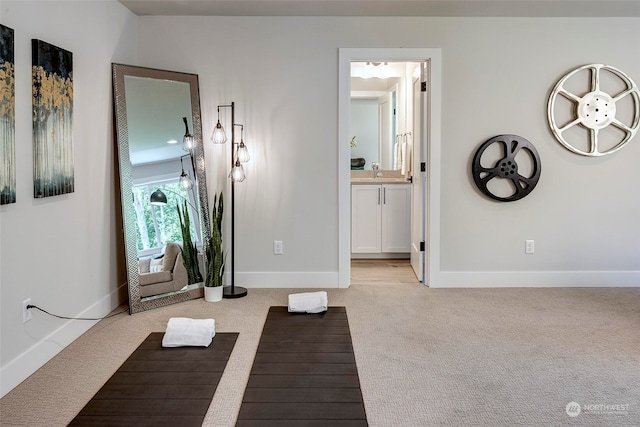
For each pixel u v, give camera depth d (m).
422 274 4.15
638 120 3.88
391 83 5.98
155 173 3.46
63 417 1.92
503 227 3.96
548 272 3.99
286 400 2.07
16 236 2.19
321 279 3.98
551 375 2.32
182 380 2.25
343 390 2.16
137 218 3.34
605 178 3.94
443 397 2.10
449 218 3.95
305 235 3.95
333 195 3.93
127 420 1.90
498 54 3.85
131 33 3.67
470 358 2.52
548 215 3.96
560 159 3.92
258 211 3.93
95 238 3.05
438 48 3.83
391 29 3.82
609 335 2.86
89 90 2.95
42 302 2.42
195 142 3.73
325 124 3.88
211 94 3.84
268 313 3.28
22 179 2.24
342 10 3.66
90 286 2.98
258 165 3.90
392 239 5.29
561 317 3.19
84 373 2.32
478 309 3.37
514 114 3.89
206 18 3.80
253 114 3.86
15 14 2.18
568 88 3.87
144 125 3.43
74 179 2.74
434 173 3.91
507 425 1.88
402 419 1.92
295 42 3.83
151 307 3.35
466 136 3.90
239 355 2.55
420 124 4.13
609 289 3.91
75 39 2.76
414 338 2.81
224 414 1.95
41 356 2.40
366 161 6.09
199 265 3.70
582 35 3.84
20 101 2.22
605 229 3.98
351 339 2.79
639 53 3.85
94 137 3.02
